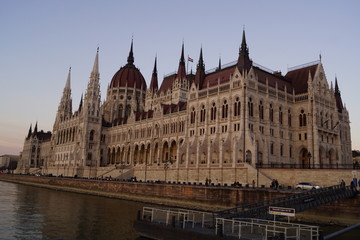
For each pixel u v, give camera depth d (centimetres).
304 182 7019
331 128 11438
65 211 6581
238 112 10012
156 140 13700
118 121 17288
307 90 11125
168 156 12925
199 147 10219
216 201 6925
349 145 13125
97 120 17212
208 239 3262
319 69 11650
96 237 4269
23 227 4866
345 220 5359
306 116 10812
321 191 4978
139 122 15062
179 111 12725
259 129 10075
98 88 17650
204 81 12119
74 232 4566
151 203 8250
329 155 11438
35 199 8900
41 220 5481
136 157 15362
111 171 13162
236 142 8944
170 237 3678
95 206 7475
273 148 10356
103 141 17362
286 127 10800
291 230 4556
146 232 4022
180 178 10094
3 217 5691
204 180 9338
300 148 10881
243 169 8362
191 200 7444
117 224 5147
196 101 11606
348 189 5516
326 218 5562
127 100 19862
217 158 10212
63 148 18775
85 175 15112
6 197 9219
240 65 10688
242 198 6462
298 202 4469
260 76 11006
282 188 7112
